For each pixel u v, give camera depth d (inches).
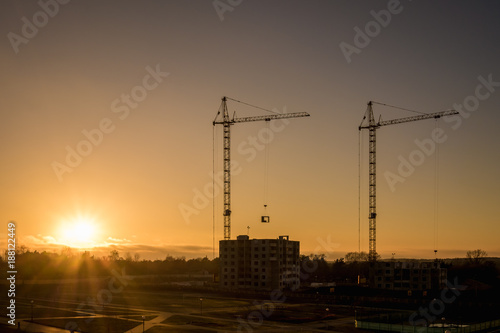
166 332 4520.2
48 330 4534.9
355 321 4913.9
